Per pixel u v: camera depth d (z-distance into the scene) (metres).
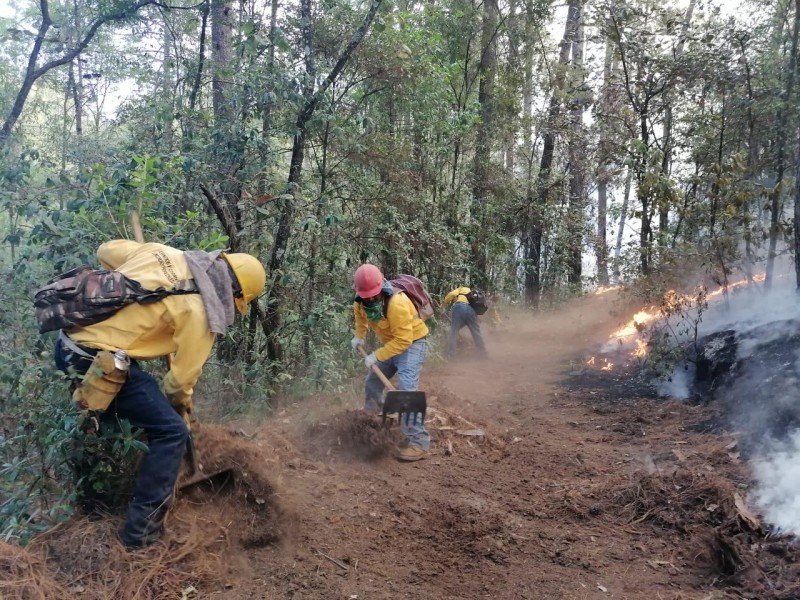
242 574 3.45
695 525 4.12
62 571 3.24
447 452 5.42
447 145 10.92
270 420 5.95
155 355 3.48
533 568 3.73
